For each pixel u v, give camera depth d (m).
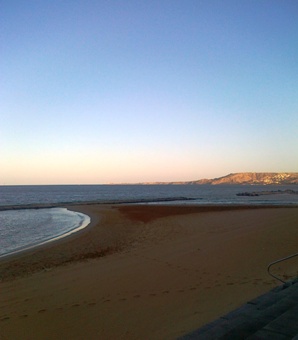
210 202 59.19
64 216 33.91
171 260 11.02
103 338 5.06
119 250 14.16
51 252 14.34
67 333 5.36
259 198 74.50
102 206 46.91
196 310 5.99
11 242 18.22
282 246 13.09
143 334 5.07
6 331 5.59
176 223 23.61
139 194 105.75
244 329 3.72
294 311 4.01
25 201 65.69
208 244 13.87
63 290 8.02
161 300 6.81
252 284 7.79
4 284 9.11
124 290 7.71
